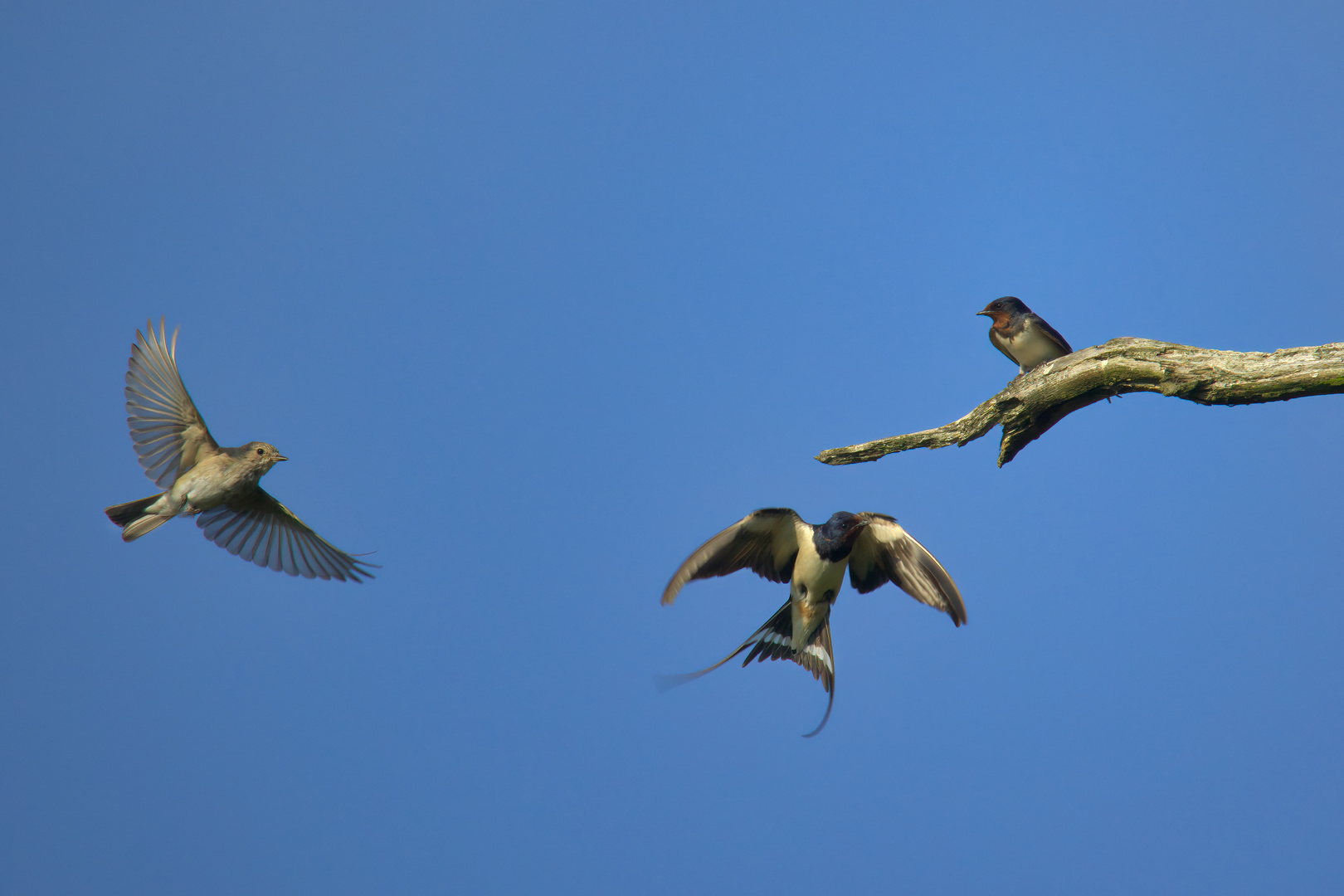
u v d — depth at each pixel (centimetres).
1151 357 1155
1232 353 1131
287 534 1279
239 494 1222
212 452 1191
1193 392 1134
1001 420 1250
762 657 1142
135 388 1166
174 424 1184
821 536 1093
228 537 1280
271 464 1200
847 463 1286
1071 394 1209
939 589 1075
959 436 1255
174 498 1166
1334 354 1064
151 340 1170
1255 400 1117
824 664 1134
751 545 1128
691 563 1101
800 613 1141
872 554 1138
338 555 1275
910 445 1266
